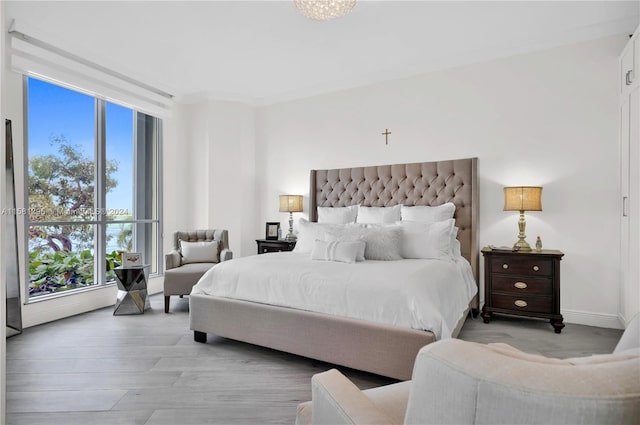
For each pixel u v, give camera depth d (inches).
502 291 121.3
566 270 124.0
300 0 92.9
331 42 128.4
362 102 165.8
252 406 71.4
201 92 184.5
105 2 102.7
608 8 106.5
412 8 106.1
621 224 113.5
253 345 105.3
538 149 129.0
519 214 130.6
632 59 104.3
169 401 73.1
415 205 148.7
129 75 155.6
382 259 113.3
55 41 124.8
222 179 187.5
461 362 19.8
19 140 118.7
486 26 117.0
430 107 149.5
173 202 184.7
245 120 193.5
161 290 177.9
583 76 121.9
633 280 103.0
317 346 85.7
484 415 18.2
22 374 85.0
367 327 79.3
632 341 32.9
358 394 33.9
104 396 74.9
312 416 38.1
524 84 131.6
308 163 181.2
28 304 120.7
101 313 138.3
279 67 151.8
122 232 160.9
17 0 101.3
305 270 92.7
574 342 104.0
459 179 139.8
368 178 160.4
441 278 93.0
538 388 17.0
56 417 67.2
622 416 15.8
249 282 98.4
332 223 139.7
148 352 99.1
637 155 100.4
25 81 122.0
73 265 140.5
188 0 101.8
